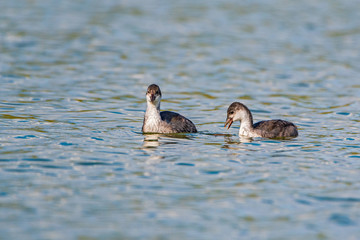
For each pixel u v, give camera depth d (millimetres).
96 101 21906
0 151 14289
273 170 13195
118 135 16734
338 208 10789
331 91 24516
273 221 10172
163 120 17359
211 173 12898
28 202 10828
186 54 32781
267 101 22641
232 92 24188
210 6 53094
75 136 16297
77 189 11609
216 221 10141
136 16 46656
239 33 40312
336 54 33438
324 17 48000
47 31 38812
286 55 32969
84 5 52188
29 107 20312
